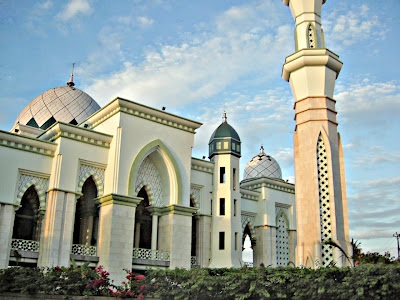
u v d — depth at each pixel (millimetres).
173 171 27266
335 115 18250
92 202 26719
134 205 24688
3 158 22672
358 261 14977
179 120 28297
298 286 11891
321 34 19484
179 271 14734
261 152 41281
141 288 14648
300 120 18172
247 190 33781
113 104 25938
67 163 23984
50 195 23281
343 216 17047
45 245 22391
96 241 26359
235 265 28828
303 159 17625
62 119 33500
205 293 13227
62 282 14016
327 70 18375
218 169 31062
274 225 34406
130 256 23797
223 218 29844
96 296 13930
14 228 24516
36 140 23812
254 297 12562
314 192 16906
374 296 10719
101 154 25516
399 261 12883
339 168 17641
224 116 33219
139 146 26078
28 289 13305
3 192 22266
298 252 16703
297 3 19875
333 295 11422
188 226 26750
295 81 18641
